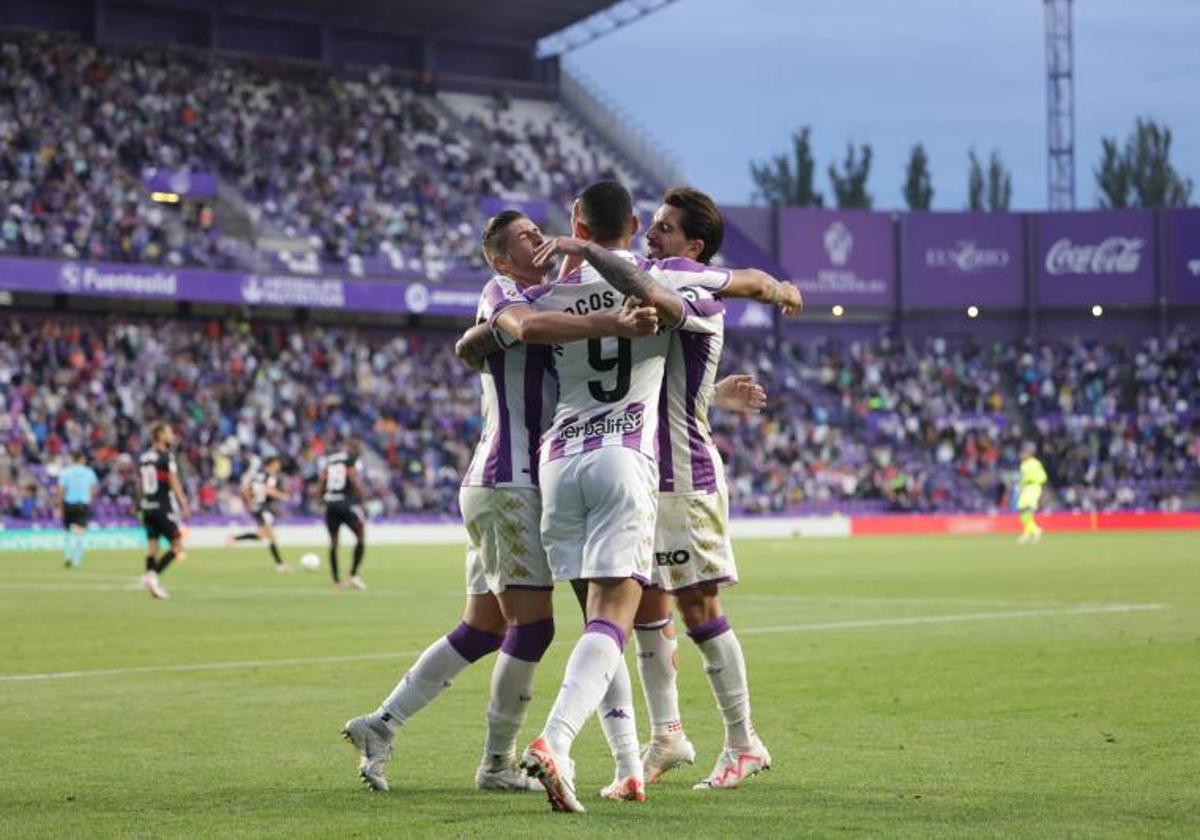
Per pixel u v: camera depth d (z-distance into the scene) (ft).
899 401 234.58
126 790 28.35
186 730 36.55
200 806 26.63
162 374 183.21
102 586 100.12
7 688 45.19
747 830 23.76
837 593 87.20
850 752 32.32
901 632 61.82
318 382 194.70
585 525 26.84
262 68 213.66
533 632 28.35
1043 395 239.50
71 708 40.60
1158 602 77.36
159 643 59.98
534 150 228.43
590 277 27.09
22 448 167.63
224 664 51.98
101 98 192.24
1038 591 86.99
